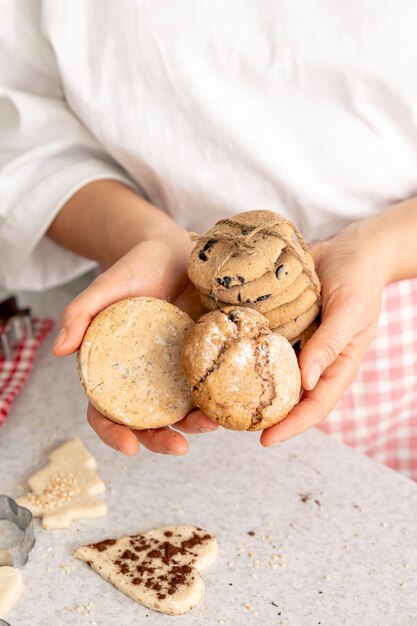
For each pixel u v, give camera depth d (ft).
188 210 2.11
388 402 2.27
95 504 1.79
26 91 2.16
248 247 1.54
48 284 2.45
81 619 1.56
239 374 1.41
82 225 2.10
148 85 1.93
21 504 1.79
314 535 1.71
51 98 2.16
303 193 1.99
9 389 2.14
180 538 1.70
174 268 1.74
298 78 1.88
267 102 1.92
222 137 1.95
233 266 1.54
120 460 1.93
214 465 1.90
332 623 1.53
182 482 1.86
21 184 2.16
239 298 1.54
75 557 1.68
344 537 1.71
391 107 1.90
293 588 1.60
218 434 1.99
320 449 1.94
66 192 2.10
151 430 1.55
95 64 1.96
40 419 2.08
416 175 2.01
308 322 1.60
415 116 1.89
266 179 1.99
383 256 1.82
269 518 1.76
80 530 1.75
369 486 1.83
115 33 1.90
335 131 1.93
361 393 2.25
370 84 1.86
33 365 2.30
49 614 1.57
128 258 1.70
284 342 1.47
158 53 1.89
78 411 2.11
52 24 1.93
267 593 1.60
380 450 2.34
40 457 1.96
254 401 1.42
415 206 1.95
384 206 2.06
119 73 1.94
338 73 1.86
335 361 1.63
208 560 1.65
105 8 1.90
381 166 1.97
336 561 1.65
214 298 1.58
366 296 1.64
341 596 1.58
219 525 1.75
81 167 2.14
